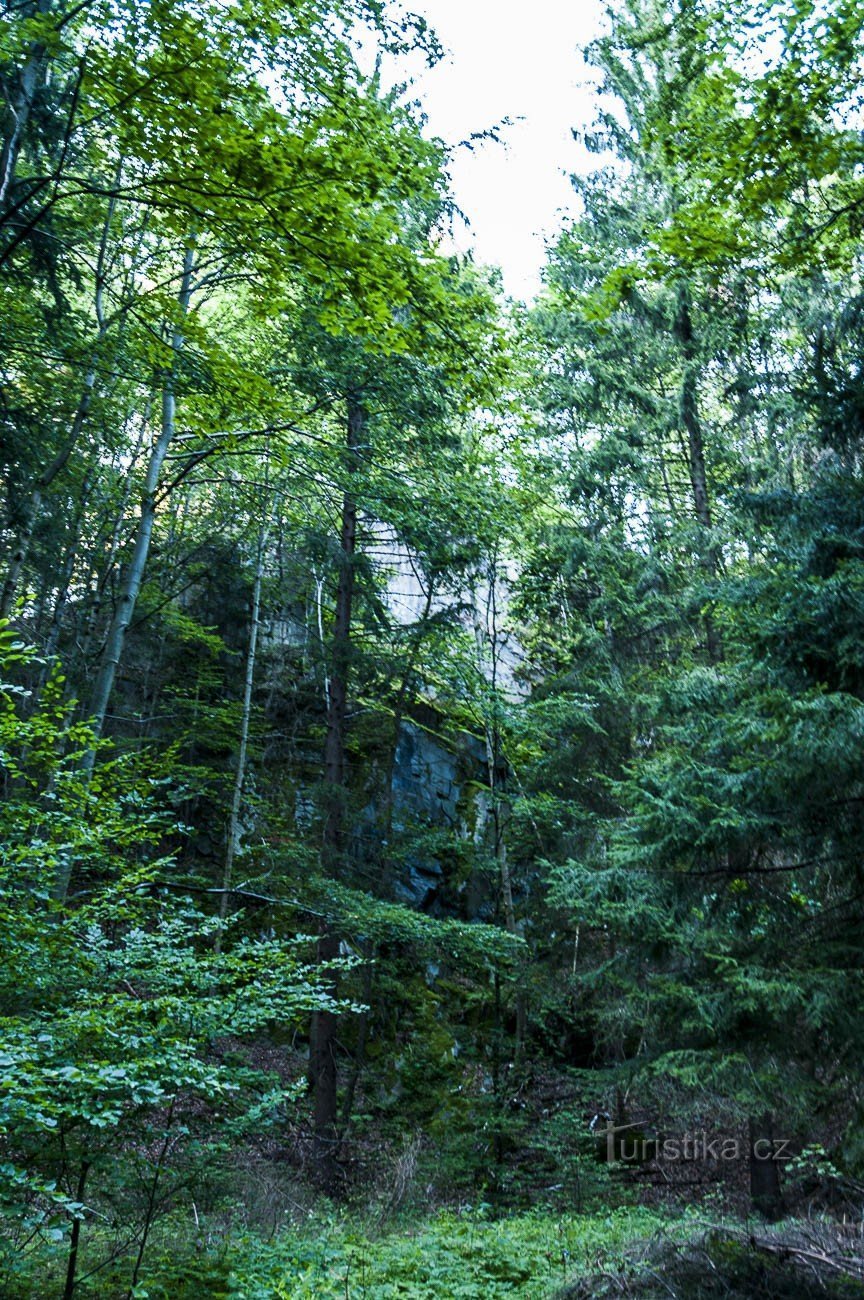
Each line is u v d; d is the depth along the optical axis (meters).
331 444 11.66
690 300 14.27
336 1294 5.82
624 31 13.46
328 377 12.29
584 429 16.38
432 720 20.91
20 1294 5.12
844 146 7.07
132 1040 4.82
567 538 14.92
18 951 5.19
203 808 17.75
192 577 18.03
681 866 8.48
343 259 7.27
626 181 15.02
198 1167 5.92
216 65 6.61
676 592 13.93
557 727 15.25
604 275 14.61
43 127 9.27
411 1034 17.02
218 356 9.12
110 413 13.49
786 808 7.48
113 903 6.04
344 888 12.03
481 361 8.57
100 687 10.14
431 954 14.83
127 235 11.84
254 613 16.88
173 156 6.92
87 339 10.20
